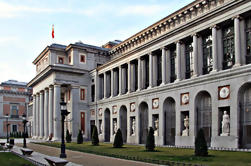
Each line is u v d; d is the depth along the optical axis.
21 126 108.75
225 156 24.27
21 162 23.72
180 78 40.19
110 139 55.47
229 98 31.98
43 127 68.75
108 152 31.30
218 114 33.12
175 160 22.67
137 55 49.75
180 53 40.56
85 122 63.44
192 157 24.06
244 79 30.58
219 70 34.66
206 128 35.66
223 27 35.28
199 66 37.62
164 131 42.09
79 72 63.25
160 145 41.12
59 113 60.69
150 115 44.81
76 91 62.84
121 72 54.66
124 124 53.72
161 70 45.75
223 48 35.28
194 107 36.56
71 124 61.22
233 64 33.56
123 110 53.91
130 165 20.84
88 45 67.69
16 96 109.75
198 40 37.97
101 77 63.06
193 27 38.16
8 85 108.50
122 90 54.25
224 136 31.81
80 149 36.06
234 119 31.11
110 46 72.69
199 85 36.12
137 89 50.59
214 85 33.97
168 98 42.03
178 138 38.44
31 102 100.50
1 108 105.81
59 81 61.22
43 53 69.38
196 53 37.59
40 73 66.81
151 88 45.25
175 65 42.78
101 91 62.72
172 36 41.88
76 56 63.97
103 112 59.00
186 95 38.09
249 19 32.34
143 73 48.91
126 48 57.34
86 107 64.12
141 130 48.03
